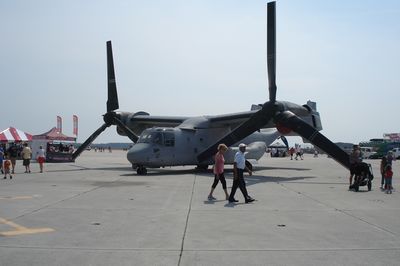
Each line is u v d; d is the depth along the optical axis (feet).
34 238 24.26
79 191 47.19
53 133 157.07
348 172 83.30
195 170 86.48
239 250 22.04
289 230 27.04
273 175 74.59
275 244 23.35
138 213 32.96
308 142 68.59
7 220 29.63
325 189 51.52
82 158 161.48
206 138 83.92
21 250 21.62
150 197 42.52
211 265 19.36
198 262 19.81
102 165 104.47
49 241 23.57
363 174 50.08
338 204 38.63
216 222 29.60
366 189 52.19
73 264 19.26
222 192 47.42
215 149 77.87
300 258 20.52
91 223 28.81
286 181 62.18
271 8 64.95
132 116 93.76
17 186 52.39
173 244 23.22
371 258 20.47
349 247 22.65
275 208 36.11
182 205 37.50
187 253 21.40
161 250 21.94
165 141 75.20
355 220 30.53
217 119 83.56
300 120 68.23
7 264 19.11
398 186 56.95
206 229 27.22
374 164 135.33
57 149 135.33
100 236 24.90
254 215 32.50
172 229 27.12
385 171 50.42
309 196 44.47
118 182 58.29
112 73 91.35
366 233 26.13
